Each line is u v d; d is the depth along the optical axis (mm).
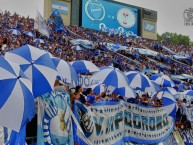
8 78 6004
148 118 12148
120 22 64375
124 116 11383
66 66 10102
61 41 38188
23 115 5898
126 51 46031
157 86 13312
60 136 8547
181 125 14609
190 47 70625
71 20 57906
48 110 8289
